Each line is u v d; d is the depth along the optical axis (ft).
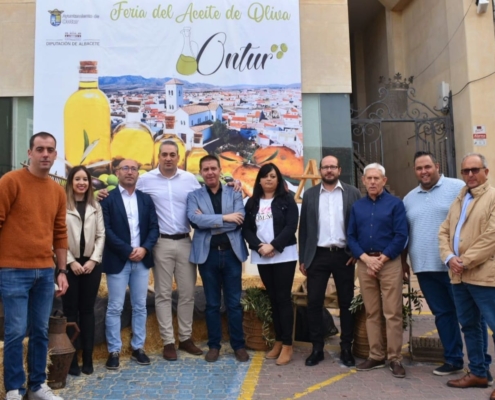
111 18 24.75
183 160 24.64
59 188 12.02
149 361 14.94
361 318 15.64
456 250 12.69
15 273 10.86
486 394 12.41
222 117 24.82
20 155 24.75
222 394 12.53
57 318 12.95
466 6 27.58
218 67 24.91
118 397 12.30
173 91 24.79
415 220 14.16
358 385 13.15
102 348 15.34
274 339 16.24
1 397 10.99
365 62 46.50
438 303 14.11
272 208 15.06
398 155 38.40
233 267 15.31
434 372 13.94
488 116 26.96
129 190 14.99
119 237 14.56
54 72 24.45
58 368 12.71
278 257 14.87
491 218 12.04
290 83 24.93
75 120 24.39
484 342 13.47
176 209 15.65
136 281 14.90
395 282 13.89
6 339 10.84
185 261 15.67
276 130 24.86
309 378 13.73
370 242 14.12
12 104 24.90
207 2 25.00
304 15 25.93
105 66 24.64
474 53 27.30
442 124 28.99
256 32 25.03
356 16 43.65
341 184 15.34
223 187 15.70
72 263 13.34
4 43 24.95
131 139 24.57
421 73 34.35
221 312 17.44
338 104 25.79
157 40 24.86
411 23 36.11
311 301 15.06
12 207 10.98
